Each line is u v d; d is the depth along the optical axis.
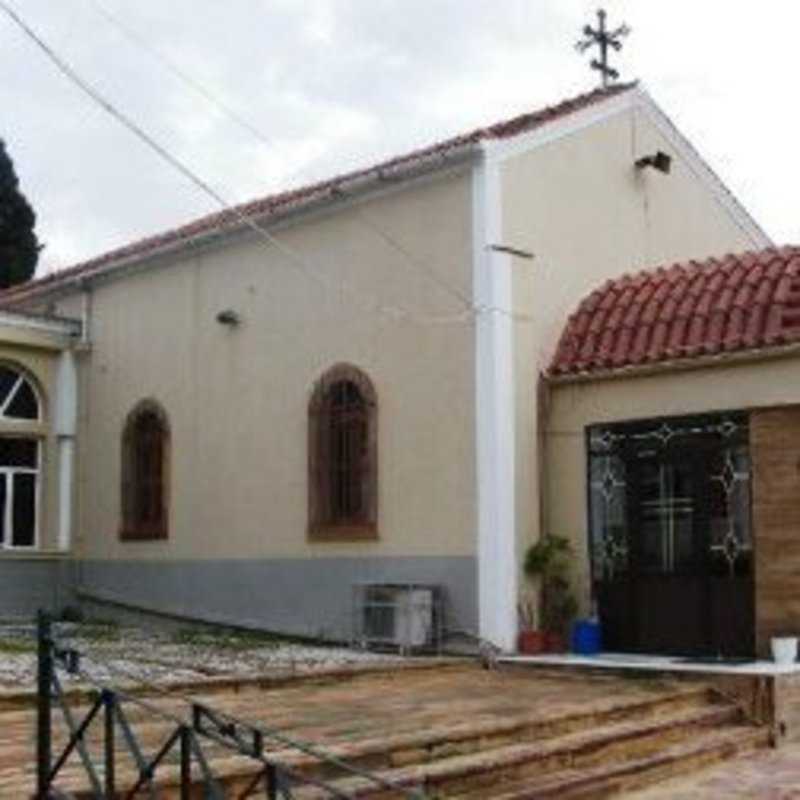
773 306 14.51
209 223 19.44
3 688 11.50
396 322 16.62
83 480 21.36
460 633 15.45
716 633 14.46
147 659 14.68
